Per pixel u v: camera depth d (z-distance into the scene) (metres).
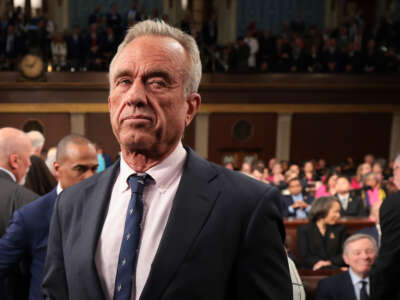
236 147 12.05
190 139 11.92
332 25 14.59
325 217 4.39
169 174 1.01
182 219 0.96
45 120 11.30
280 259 1.01
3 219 2.21
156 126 0.94
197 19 13.91
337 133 12.17
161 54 0.93
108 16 12.35
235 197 1.00
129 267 0.95
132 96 0.92
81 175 2.18
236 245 0.97
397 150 12.23
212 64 11.98
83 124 11.40
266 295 0.95
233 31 14.52
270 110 11.95
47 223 2.02
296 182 6.16
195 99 1.02
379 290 2.37
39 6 13.66
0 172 2.36
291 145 12.13
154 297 0.90
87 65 11.64
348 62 12.08
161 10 14.03
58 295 1.06
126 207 1.02
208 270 0.93
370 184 6.26
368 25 14.82
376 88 11.94
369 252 3.00
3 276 1.97
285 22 14.00
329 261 4.24
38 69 11.06
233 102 11.85
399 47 12.83
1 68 11.12
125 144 0.95
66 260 1.03
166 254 0.92
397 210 2.26
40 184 3.12
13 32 11.52
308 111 11.98
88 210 1.06
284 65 12.01
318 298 3.14
